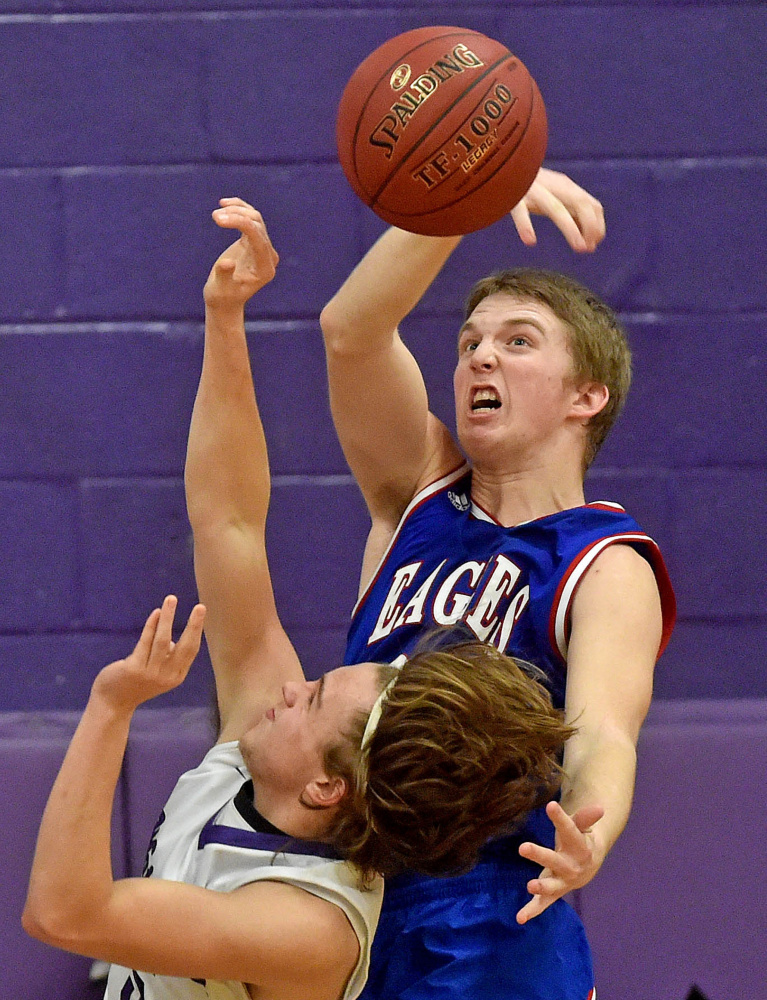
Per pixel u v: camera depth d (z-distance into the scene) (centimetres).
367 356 559
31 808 759
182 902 388
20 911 750
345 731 429
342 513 924
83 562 918
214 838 446
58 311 920
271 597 514
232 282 479
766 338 932
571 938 510
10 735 791
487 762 414
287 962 402
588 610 499
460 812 416
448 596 548
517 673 438
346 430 593
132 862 761
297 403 923
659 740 774
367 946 426
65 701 916
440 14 927
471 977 480
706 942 757
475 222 492
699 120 934
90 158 921
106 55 920
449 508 585
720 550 928
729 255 934
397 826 419
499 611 527
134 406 922
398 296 538
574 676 479
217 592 501
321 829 438
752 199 934
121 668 370
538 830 506
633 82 932
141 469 921
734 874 763
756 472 930
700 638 928
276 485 923
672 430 929
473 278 923
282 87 923
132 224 921
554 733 426
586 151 934
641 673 482
